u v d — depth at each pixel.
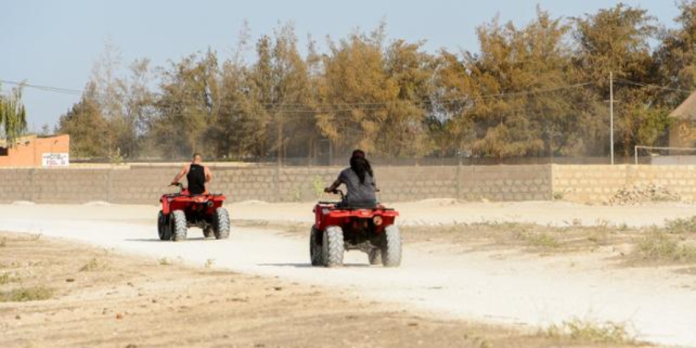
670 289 33.84
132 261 48.06
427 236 61.88
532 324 24.91
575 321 23.92
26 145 195.12
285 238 67.38
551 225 74.00
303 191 126.06
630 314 27.77
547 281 36.88
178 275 40.28
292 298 31.08
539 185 115.75
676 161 150.62
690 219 69.88
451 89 198.38
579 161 197.50
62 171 134.62
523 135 195.38
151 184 130.88
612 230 60.94
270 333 23.89
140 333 24.84
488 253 49.53
